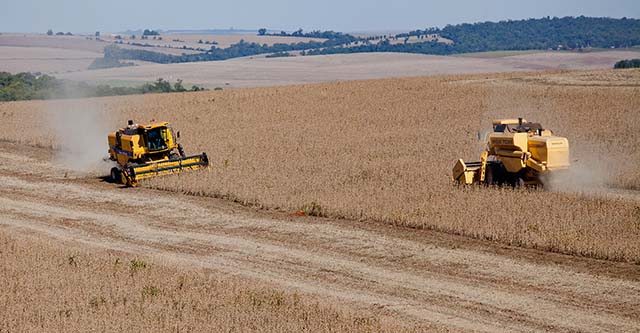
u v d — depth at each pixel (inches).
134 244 1988.2
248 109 5467.5
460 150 3307.1
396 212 2064.5
